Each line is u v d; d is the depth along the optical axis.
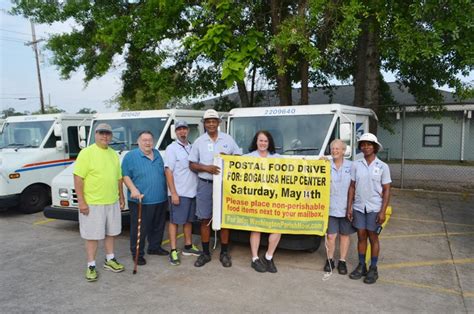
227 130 7.07
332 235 5.23
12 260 5.96
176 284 4.95
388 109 14.07
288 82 12.95
